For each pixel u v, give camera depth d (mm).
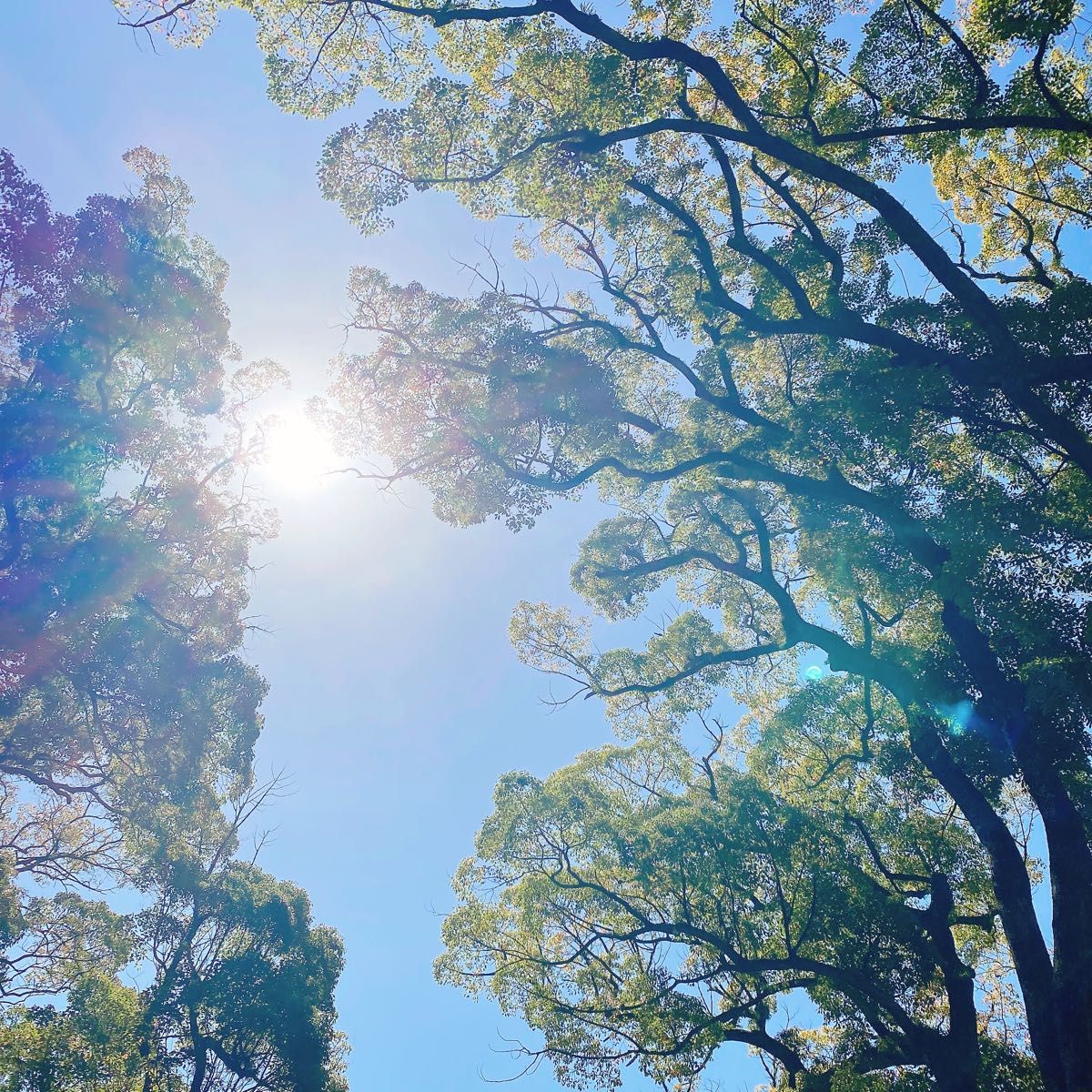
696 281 18328
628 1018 18250
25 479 15719
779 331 15969
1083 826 14281
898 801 18594
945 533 13953
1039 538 13570
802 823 17109
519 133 16828
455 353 17344
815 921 16500
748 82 18547
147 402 18578
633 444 17922
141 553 16578
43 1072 17891
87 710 17172
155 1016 20828
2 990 19219
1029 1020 12883
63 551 15688
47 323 16656
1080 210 21078
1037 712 13508
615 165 16703
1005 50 17234
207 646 18594
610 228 18750
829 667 16906
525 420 16797
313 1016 23719
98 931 20453
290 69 17203
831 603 20000
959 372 13977
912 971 15484
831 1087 16172
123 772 18062
